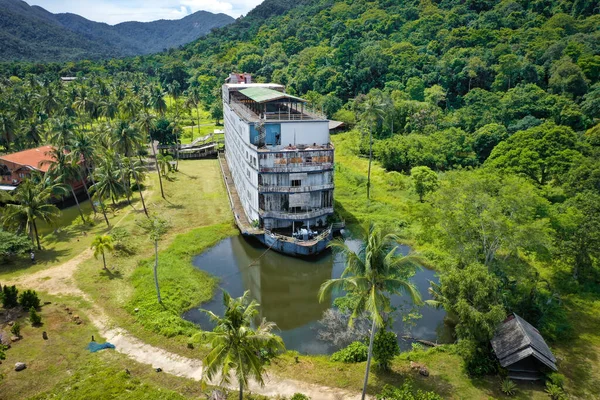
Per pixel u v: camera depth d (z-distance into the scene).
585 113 91.00
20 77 195.50
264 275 48.97
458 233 40.59
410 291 26.41
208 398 27.42
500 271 39.12
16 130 90.38
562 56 108.06
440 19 149.88
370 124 70.94
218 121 143.12
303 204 54.88
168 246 53.59
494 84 111.19
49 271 46.28
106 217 63.50
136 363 31.50
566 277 45.84
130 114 106.06
